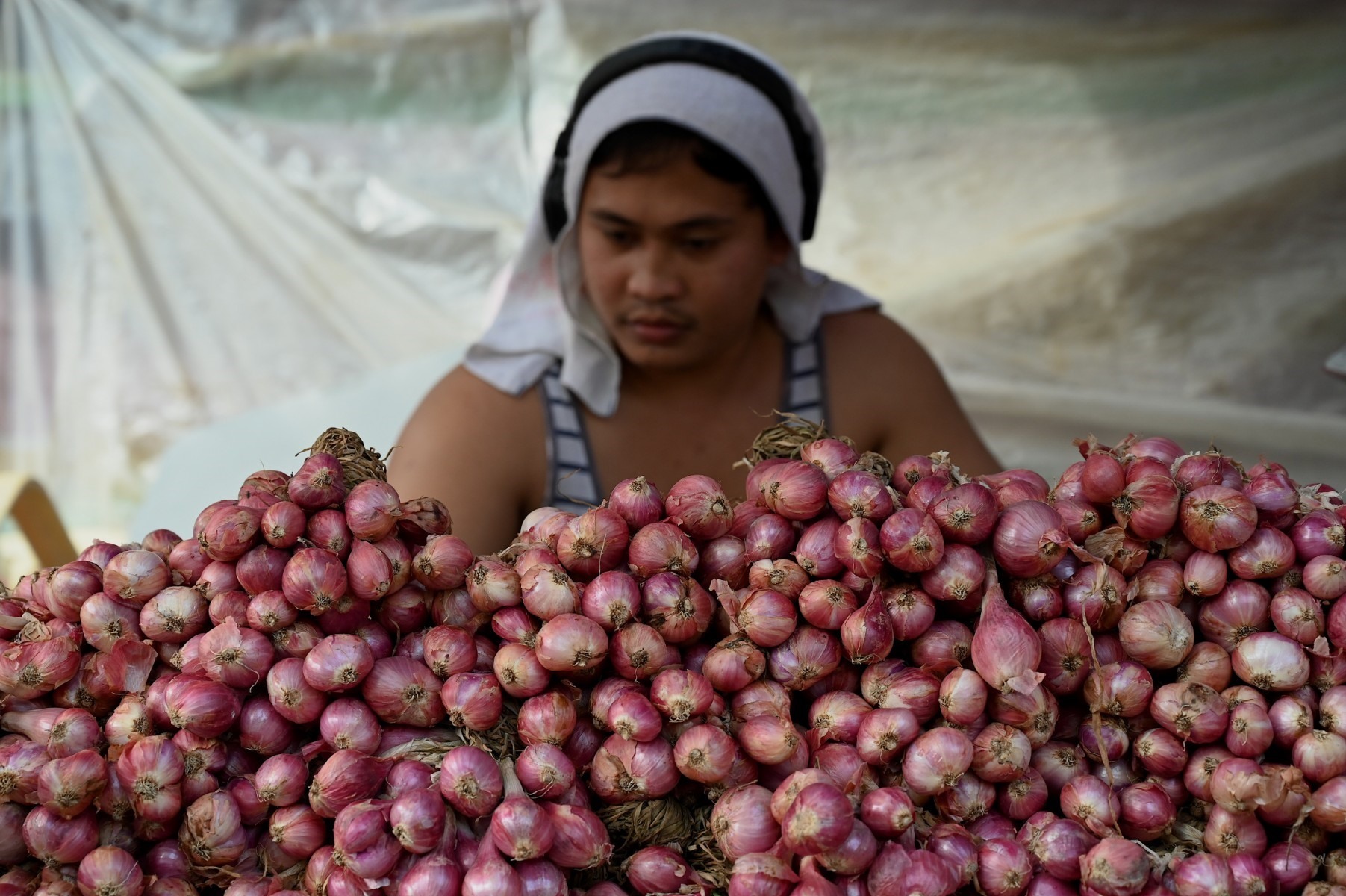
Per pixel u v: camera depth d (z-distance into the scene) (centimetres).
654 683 72
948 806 72
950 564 73
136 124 263
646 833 72
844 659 77
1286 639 73
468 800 67
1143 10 234
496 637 77
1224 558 75
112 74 259
